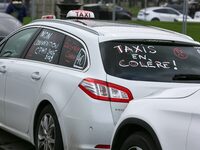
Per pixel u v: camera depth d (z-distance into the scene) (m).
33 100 6.92
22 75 7.26
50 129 6.55
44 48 7.20
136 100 5.47
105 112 5.84
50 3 26.12
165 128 4.85
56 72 6.60
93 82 5.97
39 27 7.57
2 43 8.41
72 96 6.15
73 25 6.92
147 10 43.44
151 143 5.06
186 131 4.61
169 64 6.33
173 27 28.31
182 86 6.06
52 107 6.49
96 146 5.86
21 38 7.92
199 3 45.91
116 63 6.14
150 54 6.37
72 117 6.09
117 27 6.86
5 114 7.74
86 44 6.41
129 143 5.36
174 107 4.86
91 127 5.84
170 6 47.31
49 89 6.55
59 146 6.35
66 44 6.77
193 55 6.63
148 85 5.98
